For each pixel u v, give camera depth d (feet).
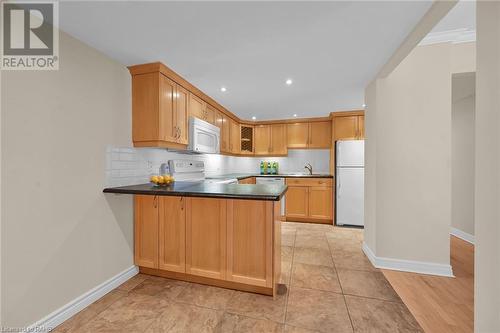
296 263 8.11
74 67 5.42
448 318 5.15
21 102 4.37
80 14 4.61
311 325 4.91
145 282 6.72
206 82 8.57
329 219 13.69
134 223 7.16
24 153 4.41
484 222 3.02
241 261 6.01
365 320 5.07
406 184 7.48
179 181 9.37
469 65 7.24
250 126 16.06
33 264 4.57
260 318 5.13
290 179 14.38
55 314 4.92
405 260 7.52
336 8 4.53
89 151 5.80
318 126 15.14
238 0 4.27
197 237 6.40
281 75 7.96
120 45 5.85
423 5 4.46
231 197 5.66
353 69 7.45
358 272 7.38
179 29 5.21
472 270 7.50
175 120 7.71
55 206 4.98
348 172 12.84
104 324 4.96
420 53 7.32
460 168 11.05
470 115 10.43
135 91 7.16
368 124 8.78
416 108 7.37
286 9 4.56
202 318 5.13
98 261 6.00
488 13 2.93
